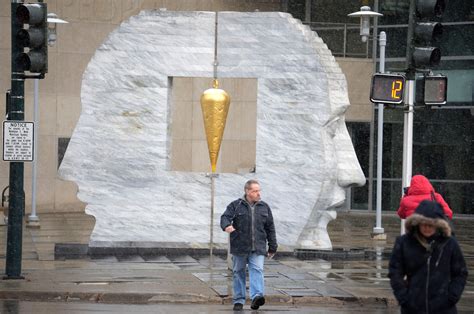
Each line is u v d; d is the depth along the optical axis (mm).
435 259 15672
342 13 69125
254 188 25781
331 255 38406
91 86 39875
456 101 66312
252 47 39438
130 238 39500
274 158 39219
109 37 39938
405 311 15852
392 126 67688
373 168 68250
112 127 39750
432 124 66875
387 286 30281
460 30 66375
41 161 64562
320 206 39438
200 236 39375
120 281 30219
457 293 15617
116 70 39875
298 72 39188
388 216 67000
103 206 39625
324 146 38938
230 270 33219
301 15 69375
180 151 66125
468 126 66000
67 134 65188
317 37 39906
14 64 30141
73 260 36688
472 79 65875
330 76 39656
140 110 39750
